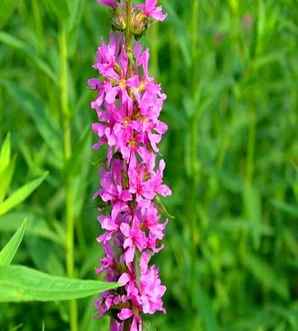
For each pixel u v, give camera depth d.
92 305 0.55
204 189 0.75
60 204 0.71
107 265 0.42
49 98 0.67
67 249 0.58
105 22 0.80
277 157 0.79
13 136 0.65
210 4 0.76
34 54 0.57
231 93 0.79
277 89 0.82
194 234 0.66
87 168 0.57
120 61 0.40
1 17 0.50
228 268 0.79
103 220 0.42
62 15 0.55
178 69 0.83
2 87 0.78
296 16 0.70
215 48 0.74
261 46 0.67
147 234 0.42
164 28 0.82
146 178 0.41
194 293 0.65
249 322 0.67
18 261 0.68
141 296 0.42
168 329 0.69
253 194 0.71
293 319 0.64
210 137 0.83
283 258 0.80
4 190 0.43
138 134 0.40
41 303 0.68
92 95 0.57
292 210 0.69
